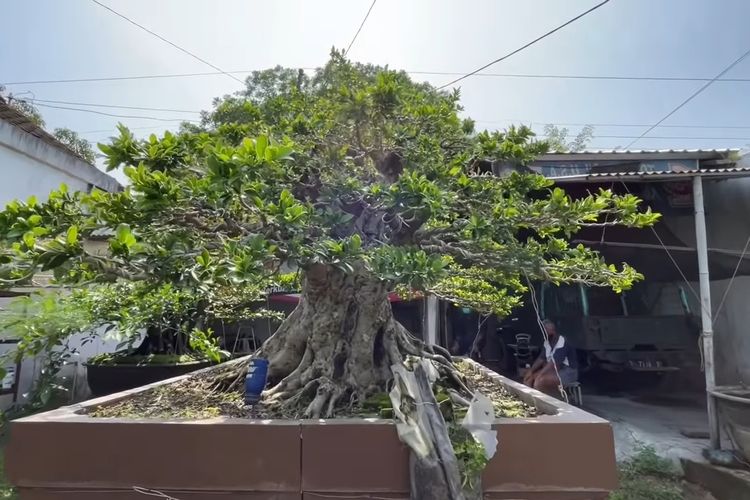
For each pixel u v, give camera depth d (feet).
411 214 10.68
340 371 13.00
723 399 18.97
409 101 14.48
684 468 18.62
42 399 21.07
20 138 28.43
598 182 24.02
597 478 9.37
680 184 28.40
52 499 9.38
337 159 13.08
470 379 16.20
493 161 14.17
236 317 22.91
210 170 7.91
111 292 16.79
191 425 9.40
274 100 15.71
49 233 8.23
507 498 9.30
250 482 9.20
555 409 11.14
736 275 26.05
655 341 28.19
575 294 31.78
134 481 9.28
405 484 9.22
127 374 20.84
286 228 8.66
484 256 11.57
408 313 37.73
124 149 10.11
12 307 11.91
